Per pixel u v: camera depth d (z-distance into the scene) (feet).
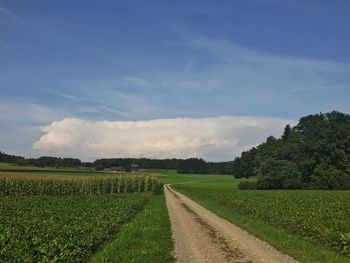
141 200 173.99
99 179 254.68
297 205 129.08
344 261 58.39
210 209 159.53
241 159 570.05
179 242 75.25
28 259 46.98
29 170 375.45
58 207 126.41
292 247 69.26
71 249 55.01
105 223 80.89
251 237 82.84
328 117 376.89
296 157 358.84
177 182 514.68
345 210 110.83
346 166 336.08
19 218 91.40
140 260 55.16
